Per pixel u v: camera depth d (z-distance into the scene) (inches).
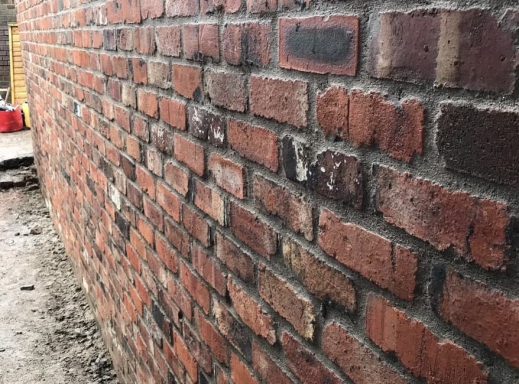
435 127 29.0
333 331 38.7
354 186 35.1
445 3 27.5
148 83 68.1
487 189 26.6
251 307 49.1
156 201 70.7
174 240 65.8
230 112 48.8
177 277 66.2
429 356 31.0
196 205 58.2
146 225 76.2
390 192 32.3
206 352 60.1
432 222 29.8
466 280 28.3
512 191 25.4
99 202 105.3
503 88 25.2
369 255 34.5
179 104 59.4
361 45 33.2
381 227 33.4
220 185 52.2
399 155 31.4
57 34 132.3
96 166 104.3
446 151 28.5
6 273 161.8
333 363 39.1
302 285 41.5
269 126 43.3
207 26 50.8
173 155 63.0
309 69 37.8
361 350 36.3
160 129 66.1
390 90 31.6
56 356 122.1
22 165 270.5
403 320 32.6
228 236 51.9
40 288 152.0
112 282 103.0
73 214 140.3
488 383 27.7
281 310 44.5
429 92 29.1
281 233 43.4
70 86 122.8
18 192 239.9
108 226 100.0
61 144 146.6
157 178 69.3
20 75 396.8
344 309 37.4
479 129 26.6
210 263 56.4
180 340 67.8
